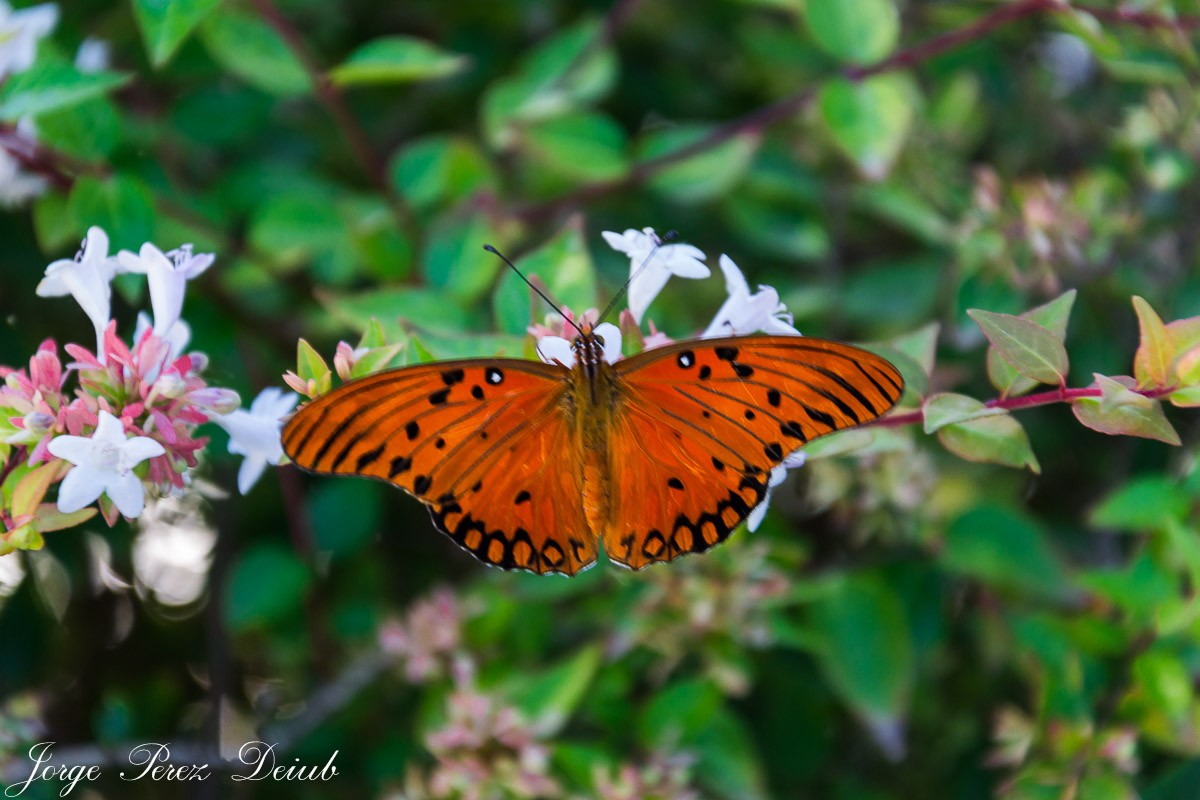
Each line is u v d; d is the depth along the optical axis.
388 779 0.60
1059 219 0.61
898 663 0.60
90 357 0.51
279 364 0.61
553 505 0.52
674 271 0.53
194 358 0.52
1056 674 0.58
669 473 0.52
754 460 0.52
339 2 0.63
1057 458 0.65
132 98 0.61
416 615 0.59
